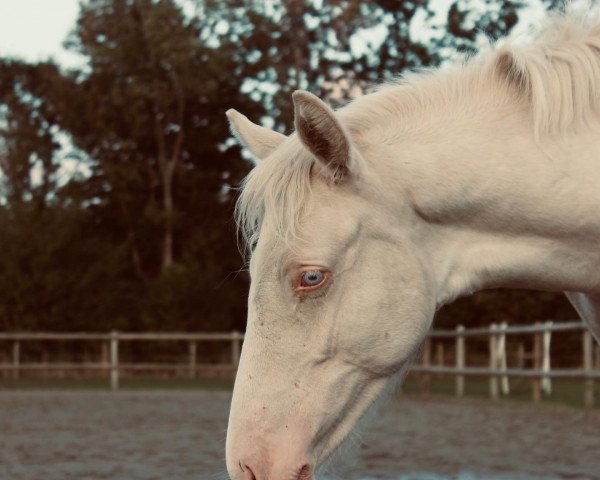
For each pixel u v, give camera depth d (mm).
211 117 35219
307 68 32719
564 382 20531
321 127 2371
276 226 2412
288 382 2398
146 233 34344
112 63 34375
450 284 2621
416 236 2562
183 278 27328
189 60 33125
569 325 11078
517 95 2686
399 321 2479
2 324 25547
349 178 2447
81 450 7398
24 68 39688
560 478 5637
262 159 2693
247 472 2355
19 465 6473
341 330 2426
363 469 6082
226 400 14469
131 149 34531
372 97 2732
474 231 2623
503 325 13805
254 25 33375
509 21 15633
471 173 2568
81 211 29703
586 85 2633
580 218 2574
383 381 2506
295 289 2406
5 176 38531
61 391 17500
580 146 2596
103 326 26438
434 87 2736
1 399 14766
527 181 2568
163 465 6438
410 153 2582
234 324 30047
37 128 38406
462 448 7277
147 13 33812
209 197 34625
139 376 23188
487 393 16141
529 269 2629
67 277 26281
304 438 2381
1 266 25984
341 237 2422
